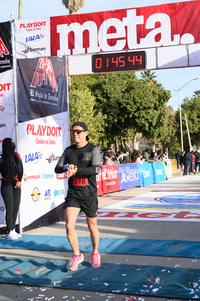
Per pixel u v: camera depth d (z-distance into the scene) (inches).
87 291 131.0
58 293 130.0
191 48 277.6
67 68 315.3
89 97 976.9
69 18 247.3
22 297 127.9
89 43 246.5
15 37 247.0
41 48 249.3
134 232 231.9
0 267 162.9
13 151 228.2
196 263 160.2
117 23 242.8
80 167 153.3
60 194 294.8
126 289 129.1
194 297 119.6
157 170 705.6
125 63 272.1
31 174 255.6
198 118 2190.0
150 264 161.2
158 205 358.6
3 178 227.6
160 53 280.1
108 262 166.9
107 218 288.5
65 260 173.8
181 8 232.4
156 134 1347.2
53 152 285.0
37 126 263.7
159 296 122.6
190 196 427.2
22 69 249.1
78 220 290.2
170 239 209.2
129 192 512.1
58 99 297.1
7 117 241.8
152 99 1200.2
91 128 978.7
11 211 227.0
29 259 174.6
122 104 1183.6
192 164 1002.7
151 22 237.6
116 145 1429.6
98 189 439.5
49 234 237.8
